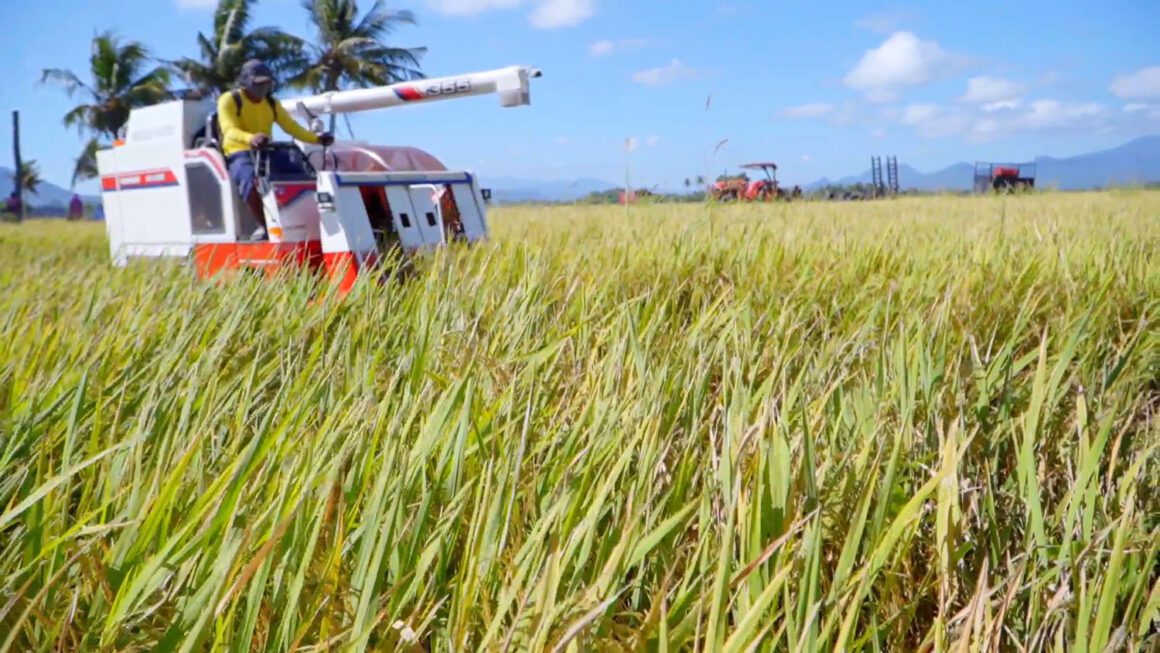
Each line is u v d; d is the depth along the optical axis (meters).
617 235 8.09
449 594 2.07
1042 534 2.23
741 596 1.93
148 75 51.03
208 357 3.62
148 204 8.94
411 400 3.01
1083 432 2.52
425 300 4.38
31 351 3.93
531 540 2.00
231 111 7.98
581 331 3.98
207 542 2.00
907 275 5.75
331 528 2.19
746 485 2.18
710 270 6.08
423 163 9.23
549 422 2.99
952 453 2.11
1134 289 5.34
